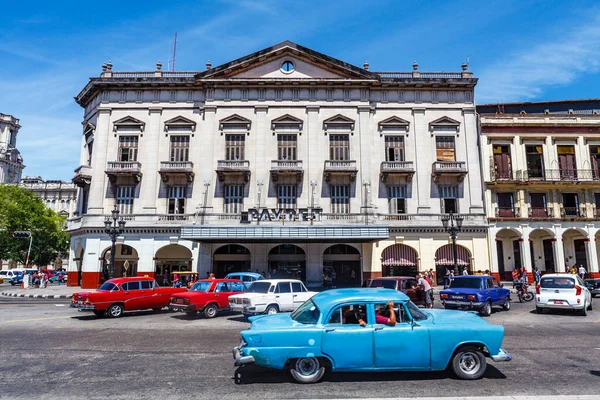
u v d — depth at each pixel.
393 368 7.33
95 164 33.31
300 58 34.47
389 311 7.55
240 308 15.80
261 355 7.21
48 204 82.69
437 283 32.12
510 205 33.72
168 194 33.00
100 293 16.59
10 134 88.94
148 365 8.83
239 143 33.41
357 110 33.81
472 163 33.47
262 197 32.34
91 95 36.66
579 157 34.41
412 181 33.12
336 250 32.53
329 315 7.50
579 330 13.22
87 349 10.52
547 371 8.12
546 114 34.69
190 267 32.16
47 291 31.33
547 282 17.56
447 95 34.56
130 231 32.19
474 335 7.55
